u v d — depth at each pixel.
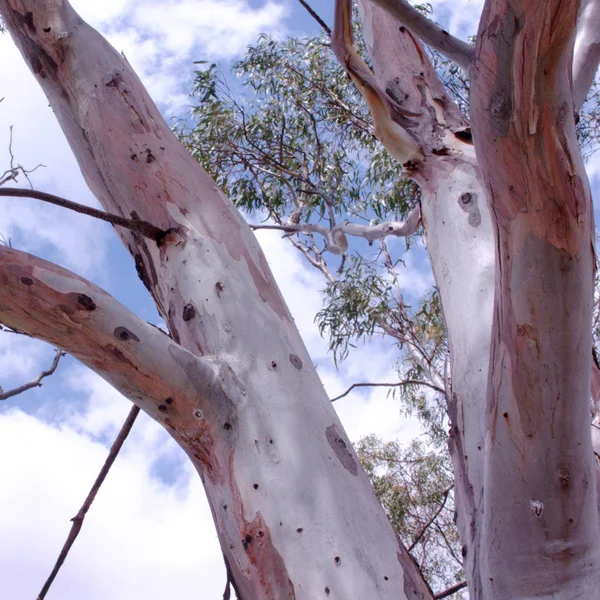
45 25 3.25
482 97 1.63
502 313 1.83
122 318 2.23
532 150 1.62
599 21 3.46
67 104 3.18
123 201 2.97
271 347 2.56
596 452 3.14
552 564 1.94
